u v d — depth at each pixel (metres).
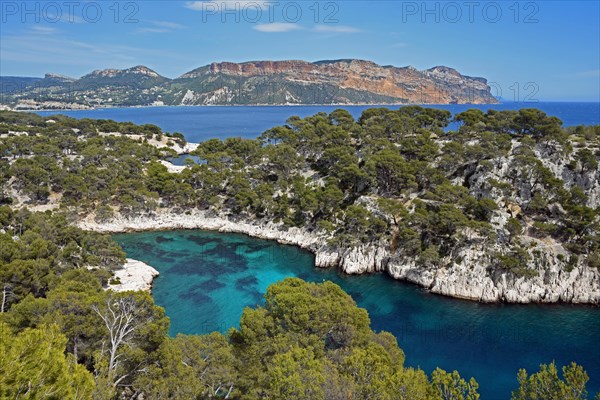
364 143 130.62
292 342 34.09
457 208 89.12
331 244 94.19
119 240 107.38
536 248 78.62
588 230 80.31
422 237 87.94
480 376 53.22
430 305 74.69
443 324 67.56
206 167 132.88
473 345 60.94
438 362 56.44
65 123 199.50
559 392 24.11
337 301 40.91
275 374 25.59
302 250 103.38
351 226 95.62
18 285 51.22
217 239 110.25
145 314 36.47
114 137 170.50
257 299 76.06
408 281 84.69
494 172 98.12
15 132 170.75
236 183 122.56
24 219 91.69
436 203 93.88
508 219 83.62
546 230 81.56
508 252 78.69
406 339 62.72
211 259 96.19
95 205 118.75
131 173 132.00
